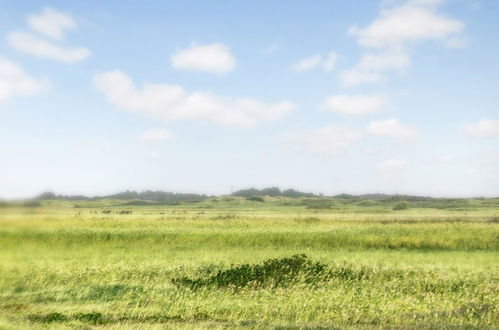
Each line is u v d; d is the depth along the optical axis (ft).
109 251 88.53
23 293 47.11
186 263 73.87
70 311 41.37
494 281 57.47
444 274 61.36
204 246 107.86
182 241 113.91
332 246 110.22
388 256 89.20
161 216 251.39
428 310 42.96
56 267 58.80
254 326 37.83
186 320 39.91
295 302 44.80
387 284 54.70
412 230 133.69
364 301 45.44
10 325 36.19
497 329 37.37
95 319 39.55
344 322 39.60
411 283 55.57
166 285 54.49
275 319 40.55
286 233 123.65
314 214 335.67
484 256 90.07
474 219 205.98
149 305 44.75
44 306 43.19
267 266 60.49
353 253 94.99
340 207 545.03
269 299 47.52
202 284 54.90
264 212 404.16
